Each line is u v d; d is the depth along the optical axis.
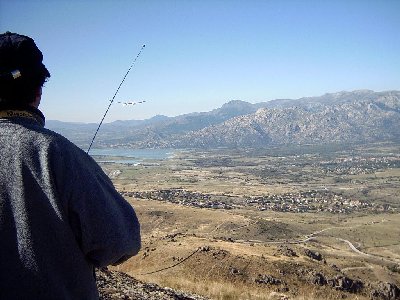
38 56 2.77
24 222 2.46
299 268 38.75
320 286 34.91
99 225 2.56
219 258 37.28
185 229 118.56
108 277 14.45
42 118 2.86
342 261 79.88
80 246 2.58
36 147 2.57
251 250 46.28
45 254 2.46
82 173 2.60
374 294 36.59
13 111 2.68
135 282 14.62
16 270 2.42
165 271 34.41
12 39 2.65
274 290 32.06
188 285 20.52
